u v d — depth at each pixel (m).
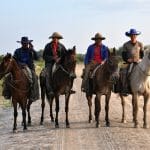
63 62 16.05
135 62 16.02
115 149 12.09
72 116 19.16
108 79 15.41
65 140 13.66
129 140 13.32
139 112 19.56
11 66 15.44
